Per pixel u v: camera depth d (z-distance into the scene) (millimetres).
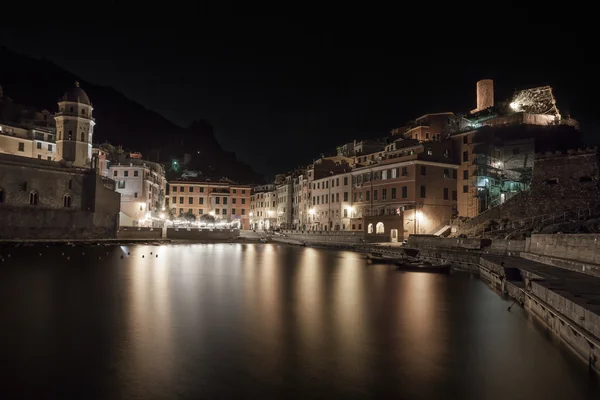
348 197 95500
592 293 18250
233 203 153750
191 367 14031
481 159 73625
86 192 85875
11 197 74812
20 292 28391
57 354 15195
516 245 44000
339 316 21844
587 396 12172
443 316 22203
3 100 122938
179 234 110812
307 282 35062
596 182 52250
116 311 22375
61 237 80438
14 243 69250
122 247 78750
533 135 72125
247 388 12406
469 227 65812
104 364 14219
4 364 14133
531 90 78062
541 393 12344
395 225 74562
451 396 12102
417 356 15445
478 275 41438
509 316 22328
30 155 96188
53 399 11547
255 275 39750
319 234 95688
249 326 19438
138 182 115875
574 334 16125
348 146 119625
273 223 146125
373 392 12273
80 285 31750
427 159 76625
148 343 16578
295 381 12977
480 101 89250
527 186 69812
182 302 25188
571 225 43406
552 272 26922
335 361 14805
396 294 29266
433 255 55188
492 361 15000
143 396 11789
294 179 132750
